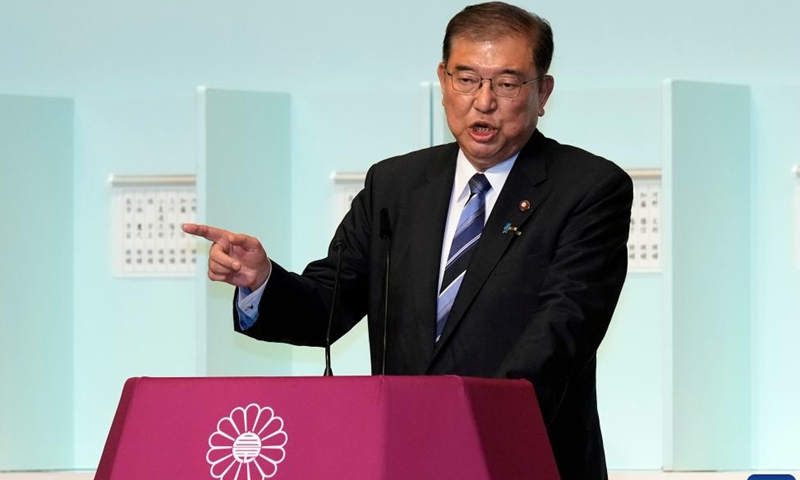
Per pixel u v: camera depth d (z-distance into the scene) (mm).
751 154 13703
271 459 5180
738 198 13633
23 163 14484
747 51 14078
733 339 13570
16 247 14430
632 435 13820
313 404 5207
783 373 13602
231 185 13852
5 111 14406
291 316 7629
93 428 14633
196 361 13555
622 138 13953
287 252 14305
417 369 7395
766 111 13695
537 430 5637
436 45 14508
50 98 14625
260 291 7414
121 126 14727
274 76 14688
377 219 8031
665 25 14203
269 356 13992
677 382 13188
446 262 7648
